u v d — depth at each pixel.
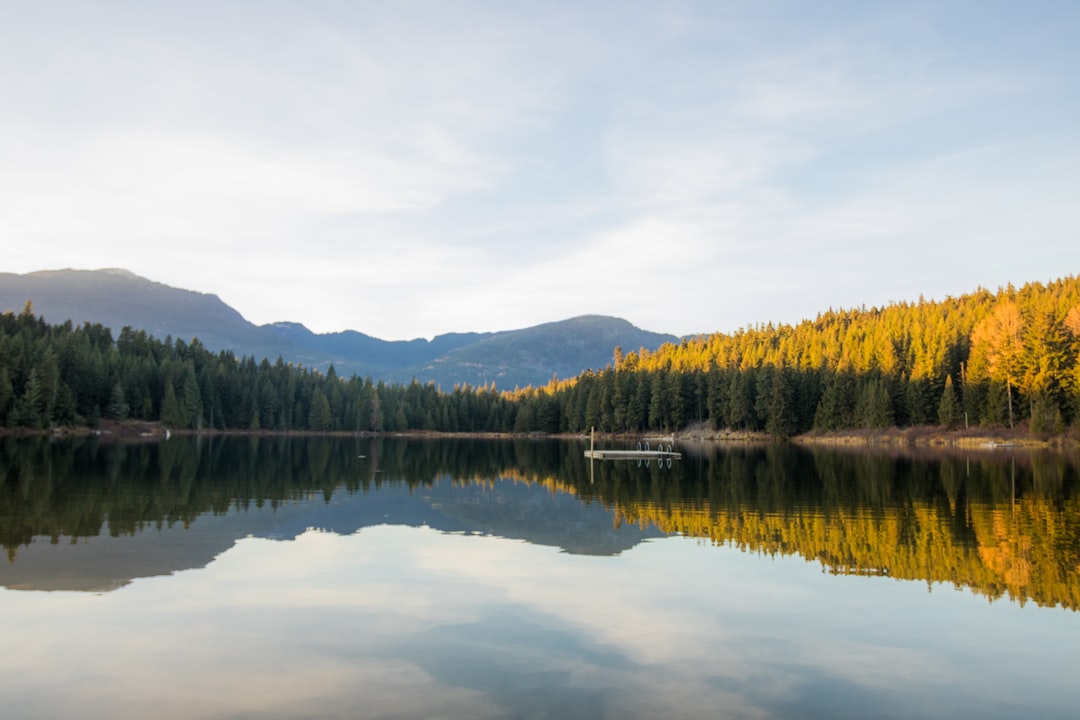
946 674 12.89
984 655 13.86
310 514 30.83
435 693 11.76
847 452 85.75
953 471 54.03
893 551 23.34
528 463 68.69
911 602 17.38
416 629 15.05
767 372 129.62
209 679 12.25
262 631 14.80
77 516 28.58
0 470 46.31
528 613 16.27
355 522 29.02
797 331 179.12
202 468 53.97
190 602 16.80
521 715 10.95
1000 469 55.62
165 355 156.38
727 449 97.31
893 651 14.05
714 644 14.32
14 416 99.12
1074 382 89.25
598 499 37.47
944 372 111.00
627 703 11.46
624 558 22.28
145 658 13.20
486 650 13.84
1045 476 49.31
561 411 176.88
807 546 24.30
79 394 118.19
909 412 111.69
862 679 12.62
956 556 22.52
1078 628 15.44
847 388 119.75
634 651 13.89
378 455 80.94
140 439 107.12
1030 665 13.35
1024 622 15.84
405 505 34.50
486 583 18.92
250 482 43.72
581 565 21.20
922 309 166.50
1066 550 23.42
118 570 19.66
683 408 145.75
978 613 16.48
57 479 42.09
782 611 16.59
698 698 11.70
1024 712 11.35
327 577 19.38
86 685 11.94
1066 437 86.38
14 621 15.20
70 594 17.27
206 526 27.05
